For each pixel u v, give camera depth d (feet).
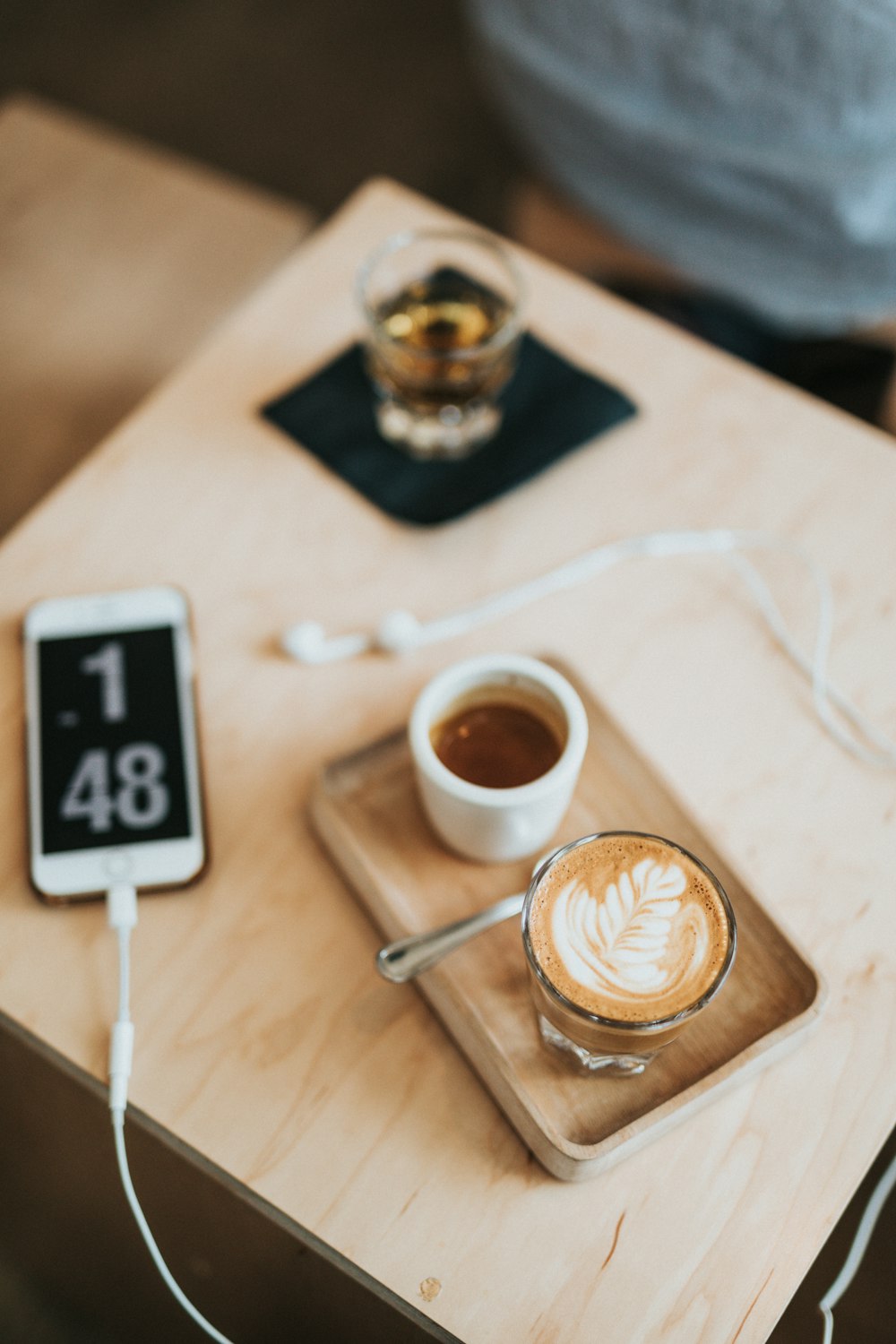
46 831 2.44
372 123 6.98
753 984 2.23
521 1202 2.08
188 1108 2.17
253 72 7.23
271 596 2.80
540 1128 2.02
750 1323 1.98
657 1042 1.94
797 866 2.44
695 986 1.93
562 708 2.26
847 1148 2.13
